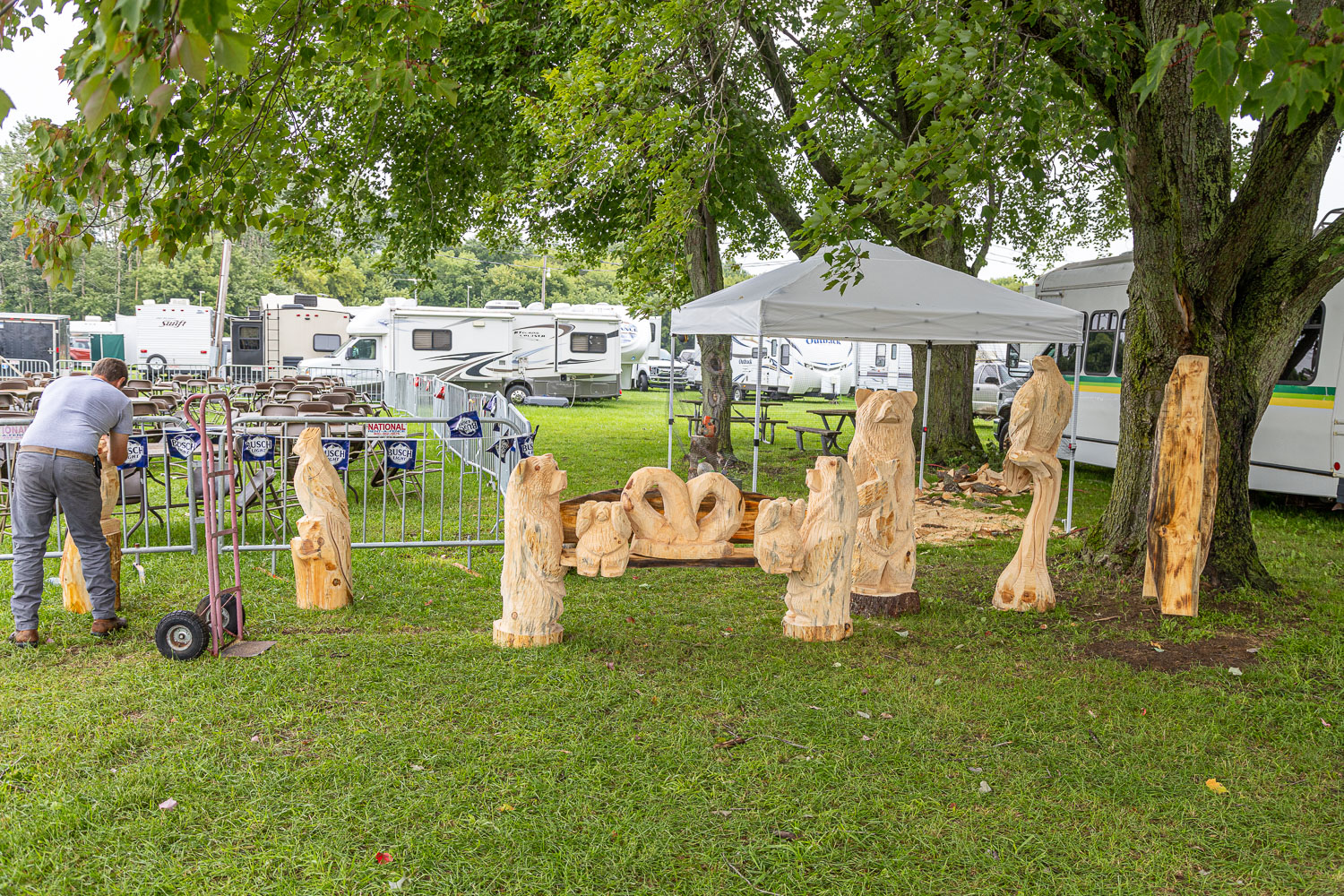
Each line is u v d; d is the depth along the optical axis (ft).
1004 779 12.12
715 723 13.70
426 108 44.06
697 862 9.95
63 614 17.90
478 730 13.11
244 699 13.99
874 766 12.34
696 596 21.35
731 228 56.44
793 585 18.24
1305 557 26.96
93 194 12.55
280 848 9.92
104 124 11.67
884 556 20.15
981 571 24.58
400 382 66.39
